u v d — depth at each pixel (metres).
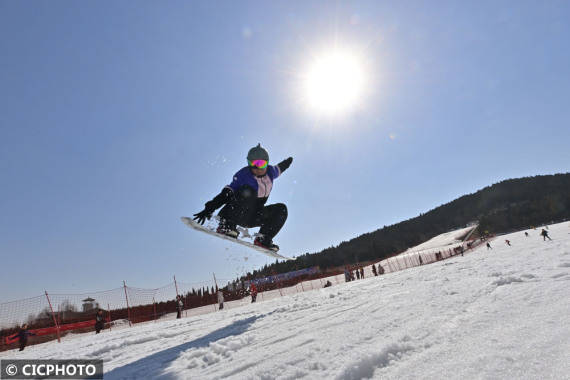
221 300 16.25
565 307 2.63
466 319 2.78
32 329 12.17
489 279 5.02
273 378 2.04
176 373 2.62
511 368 1.64
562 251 9.59
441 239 94.69
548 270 5.03
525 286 3.91
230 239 4.25
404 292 5.00
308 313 4.49
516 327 2.32
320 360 2.21
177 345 4.05
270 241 4.66
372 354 2.05
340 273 38.03
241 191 4.14
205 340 3.96
